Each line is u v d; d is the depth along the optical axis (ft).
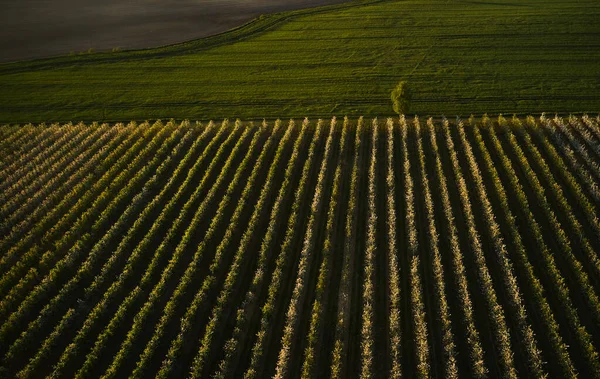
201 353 102.37
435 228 134.21
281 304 116.26
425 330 104.58
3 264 129.29
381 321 111.24
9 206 148.36
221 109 202.28
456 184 152.76
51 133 186.70
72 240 137.28
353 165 164.04
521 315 107.14
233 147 176.65
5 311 115.14
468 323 108.47
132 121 192.34
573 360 101.76
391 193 146.92
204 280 122.93
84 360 105.50
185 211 143.02
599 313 107.65
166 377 100.07
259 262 125.08
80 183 157.89
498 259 123.75
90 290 118.42
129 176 163.73
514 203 144.15
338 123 187.93
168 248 133.08
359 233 135.44
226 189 155.84
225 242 131.03
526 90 203.21
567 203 140.77
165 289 121.08
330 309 114.01
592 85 204.13
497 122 182.29
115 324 109.91
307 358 99.91
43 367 104.01
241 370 102.37
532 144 165.89
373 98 204.13
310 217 139.23
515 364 101.81
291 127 182.19
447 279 121.19
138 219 140.77
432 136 171.83
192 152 172.24
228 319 113.19
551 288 117.08
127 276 123.24
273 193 153.48
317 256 129.08
